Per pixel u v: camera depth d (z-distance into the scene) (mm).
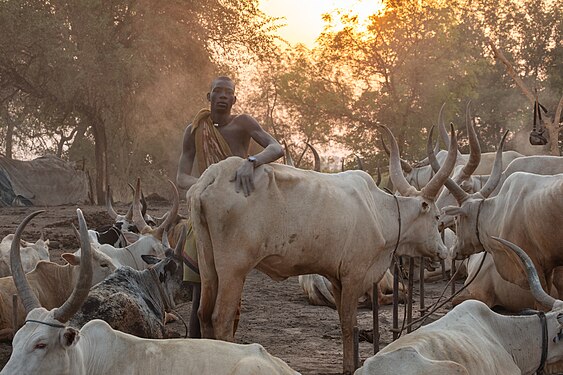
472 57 45500
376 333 7812
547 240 8641
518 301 9891
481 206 9242
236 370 5070
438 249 8289
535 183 8852
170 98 40156
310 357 8570
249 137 7742
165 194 46844
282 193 7156
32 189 34938
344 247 7500
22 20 36000
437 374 5047
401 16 41500
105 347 5242
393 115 41594
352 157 43594
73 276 9055
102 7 38281
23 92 40906
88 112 38250
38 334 4863
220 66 41281
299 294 13086
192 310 7703
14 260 5168
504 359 6039
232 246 6973
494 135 49188
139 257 10164
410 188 8570
